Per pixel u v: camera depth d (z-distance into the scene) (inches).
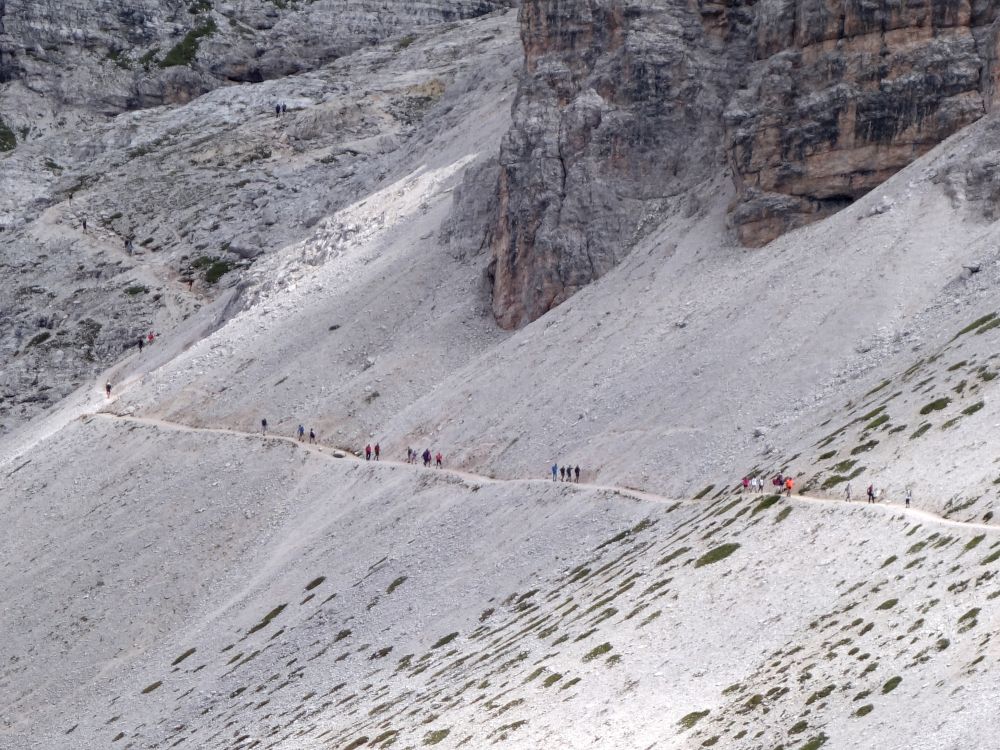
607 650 3619.6
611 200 6786.4
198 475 6717.5
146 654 5733.3
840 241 5556.1
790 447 4419.3
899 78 5880.9
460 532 5275.6
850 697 2834.6
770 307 5398.6
